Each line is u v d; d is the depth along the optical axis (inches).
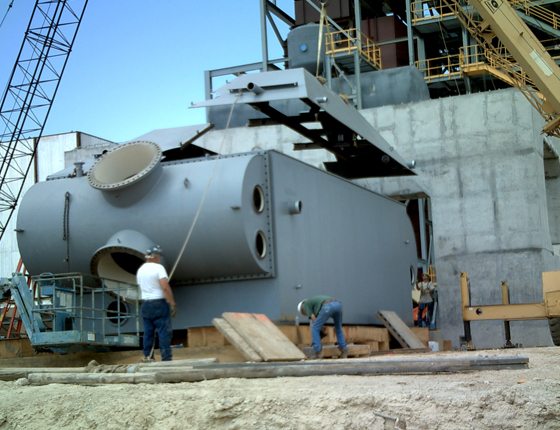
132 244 688.4
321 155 1344.7
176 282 718.5
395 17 1904.5
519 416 280.5
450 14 1690.5
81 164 759.7
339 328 666.8
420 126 1311.5
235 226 675.4
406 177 1294.3
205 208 681.0
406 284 1056.8
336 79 1578.5
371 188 1301.7
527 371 377.7
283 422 301.4
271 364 414.0
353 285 879.7
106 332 707.4
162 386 389.7
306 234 776.9
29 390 408.5
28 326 628.1
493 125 1280.8
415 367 384.5
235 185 679.7
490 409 285.6
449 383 330.6
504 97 1279.5
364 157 1050.7
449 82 1766.7
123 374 420.5
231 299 707.4
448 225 1286.9
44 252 727.7
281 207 727.1
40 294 647.8
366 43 1856.5
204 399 328.8
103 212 709.9
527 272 1244.5
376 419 290.5
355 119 924.6
